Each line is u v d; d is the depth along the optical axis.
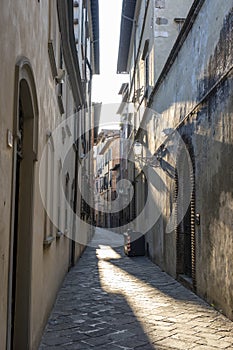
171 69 11.73
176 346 5.42
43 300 6.05
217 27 7.27
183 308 7.59
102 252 20.05
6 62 3.25
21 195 4.87
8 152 3.40
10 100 3.46
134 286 10.05
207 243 7.91
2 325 3.26
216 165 7.31
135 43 22.34
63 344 5.54
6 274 3.39
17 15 3.69
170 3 15.70
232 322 6.52
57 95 8.38
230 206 6.58
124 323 6.58
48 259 6.76
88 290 9.54
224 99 6.84
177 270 10.72
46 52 6.28
